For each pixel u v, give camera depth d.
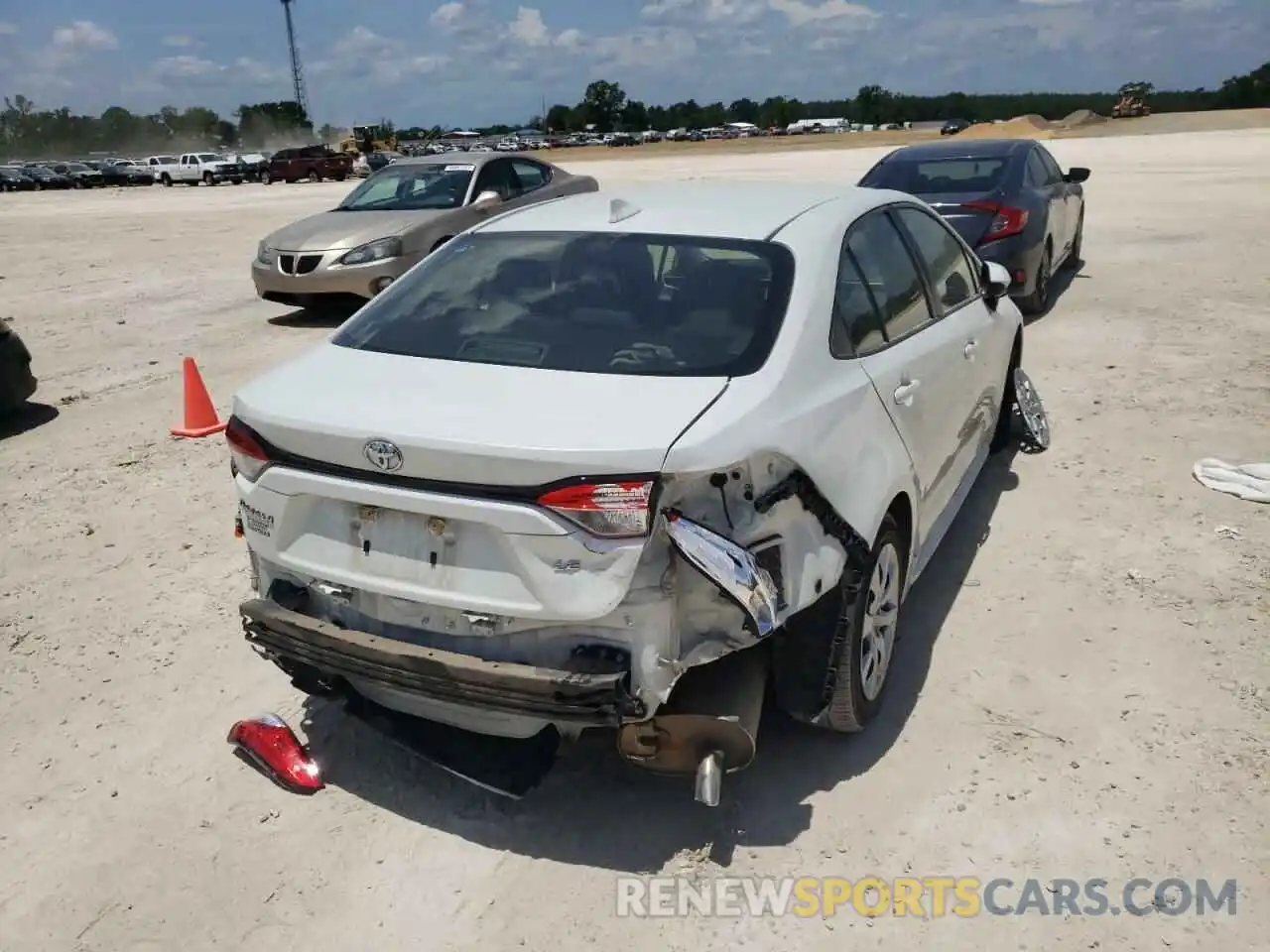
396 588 2.95
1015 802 3.28
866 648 3.52
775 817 3.27
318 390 3.20
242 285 14.11
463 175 11.99
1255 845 3.07
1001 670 4.00
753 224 3.69
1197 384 7.41
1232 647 4.08
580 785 3.46
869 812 3.27
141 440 7.26
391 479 2.89
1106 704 3.76
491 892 3.02
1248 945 2.74
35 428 7.66
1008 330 5.54
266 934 2.89
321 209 27.09
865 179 10.22
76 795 3.50
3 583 5.06
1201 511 5.32
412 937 2.86
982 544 5.07
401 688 3.00
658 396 2.93
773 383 3.03
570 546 2.70
